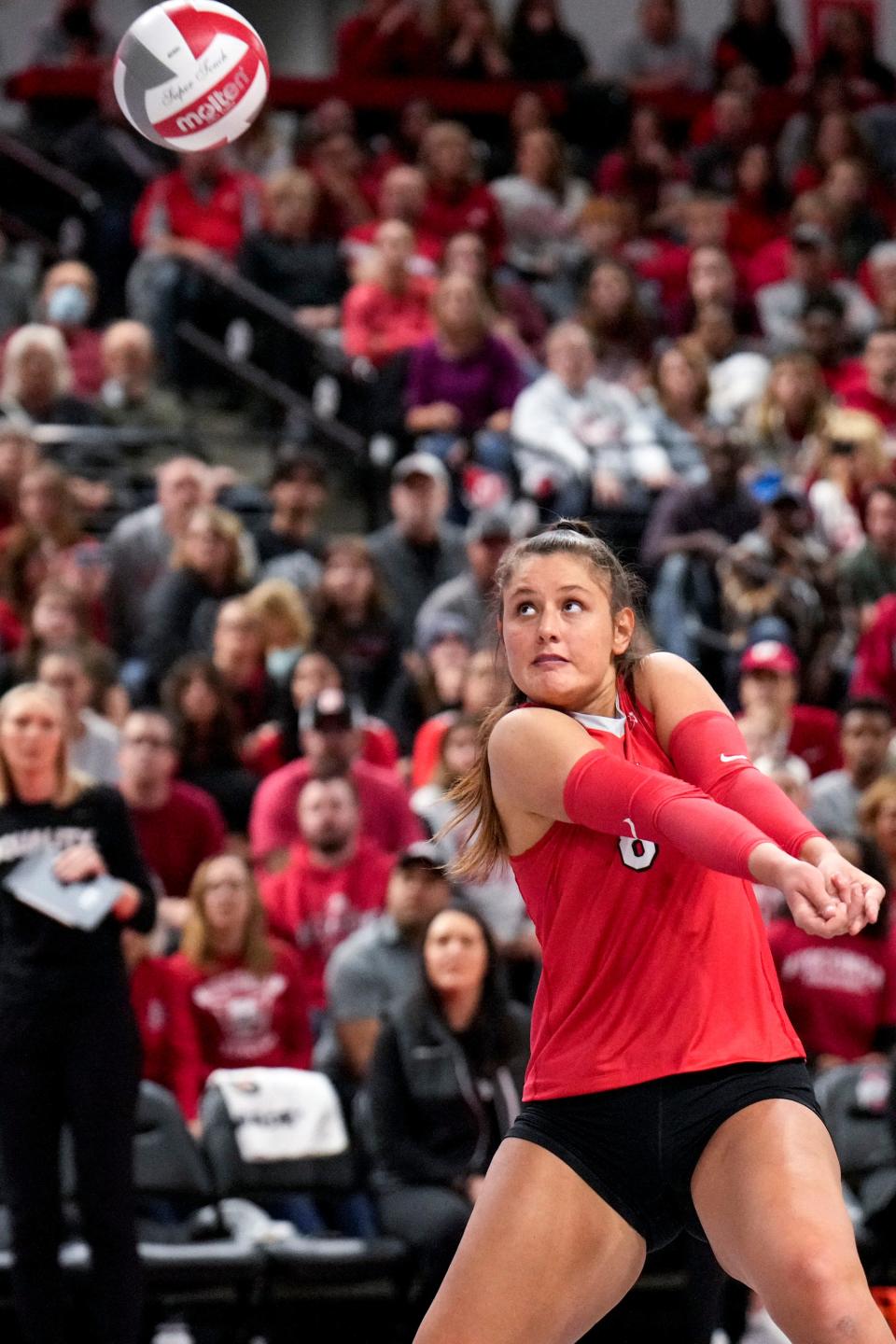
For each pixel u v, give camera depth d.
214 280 35.03
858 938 20.84
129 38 12.23
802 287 40.16
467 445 31.88
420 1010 18.75
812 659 28.05
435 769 23.36
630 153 44.47
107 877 16.28
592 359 33.31
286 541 29.86
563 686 9.86
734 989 9.59
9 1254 17.47
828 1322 8.59
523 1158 9.59
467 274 34.62
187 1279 17.69
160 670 26.27
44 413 31.89
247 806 23.91
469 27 48.16
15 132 42.59
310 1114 18.70
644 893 9.61
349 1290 18.44
